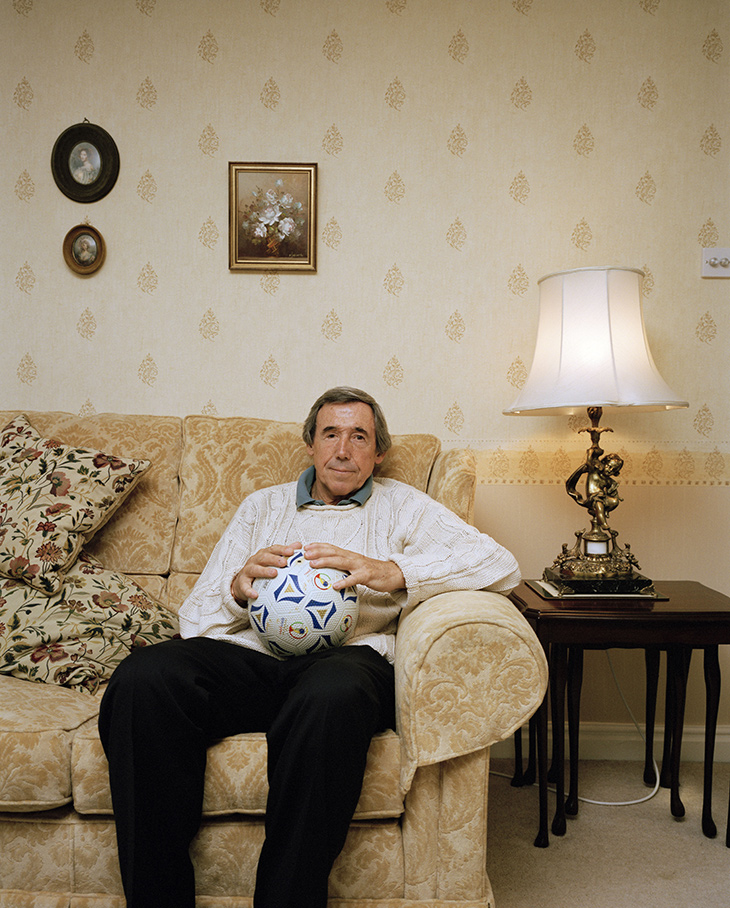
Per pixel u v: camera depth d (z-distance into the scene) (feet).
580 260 7.20
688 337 7.16
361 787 3.89
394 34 7.21
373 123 7.22
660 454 7.18
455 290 7.22
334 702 3.78
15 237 7.27
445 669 3.92
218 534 6.02
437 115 7.22
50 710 4.31
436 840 4.11
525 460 7.23
